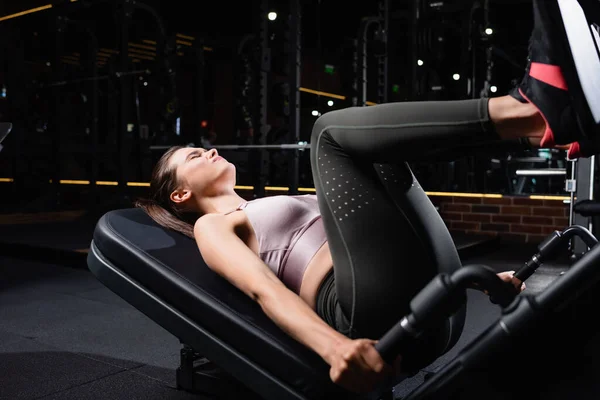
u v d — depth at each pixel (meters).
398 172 1.34
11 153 7.27
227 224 1.34
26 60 8.73
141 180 7.64
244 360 1.24
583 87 0.88
